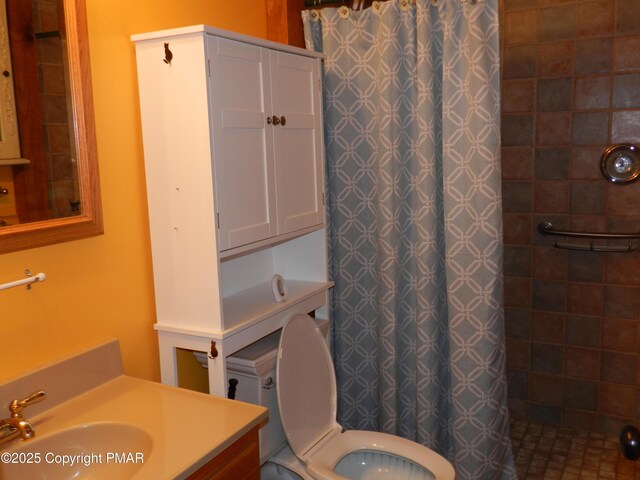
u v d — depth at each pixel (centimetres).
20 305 149
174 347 181
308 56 210
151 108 170
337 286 255
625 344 291
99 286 169
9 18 142
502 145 299
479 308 229
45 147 151
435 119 228
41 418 148
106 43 167
